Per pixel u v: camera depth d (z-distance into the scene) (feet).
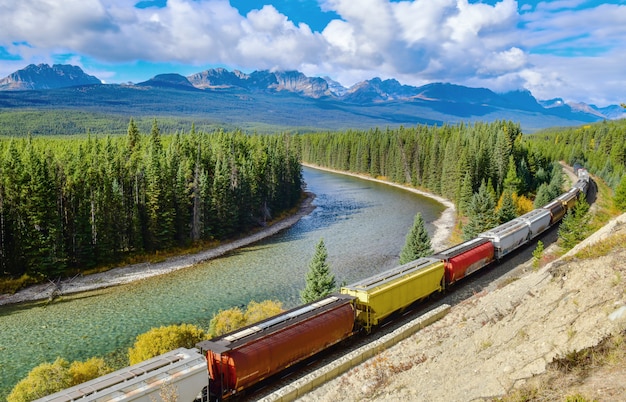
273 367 82.89
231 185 279.90
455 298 130.72
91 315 157.28
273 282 190.08
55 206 194.90
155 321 151.53
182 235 244.01
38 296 174.91
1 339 138.92
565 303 65.10
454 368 65.41
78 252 202.80
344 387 75.56
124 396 62.64
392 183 542.57
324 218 330.54
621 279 61.98
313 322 91.50
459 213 318.24
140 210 230.27
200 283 190.70
